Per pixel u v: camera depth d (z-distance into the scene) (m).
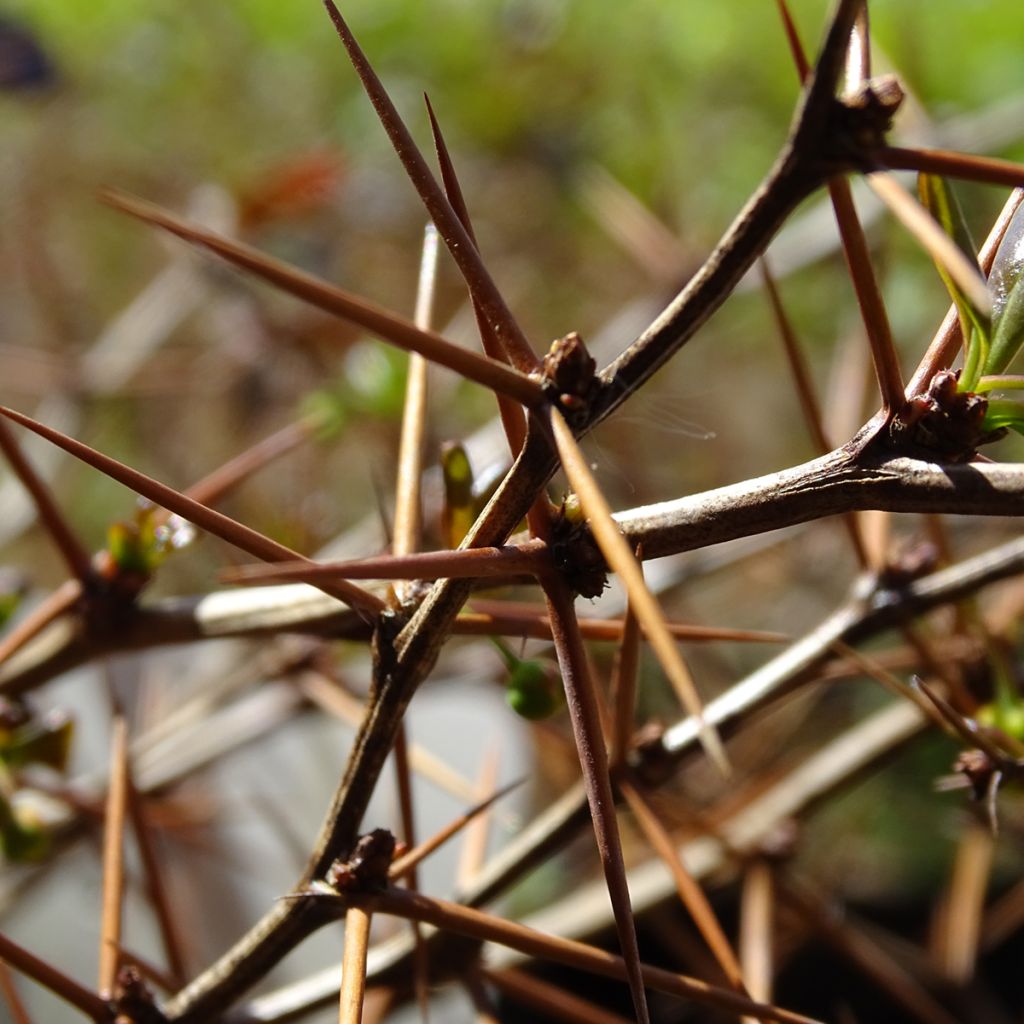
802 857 0.51
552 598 0.15
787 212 0.14
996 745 0.19
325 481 0.51
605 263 0.66
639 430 0.46
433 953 0.20
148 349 0.50
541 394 0.14
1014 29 0.69
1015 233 0.15
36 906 0.43
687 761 0.20
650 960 0.44
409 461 0.17
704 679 0.54
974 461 0.15
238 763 0.47
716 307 0.14
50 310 0.63
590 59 0.70
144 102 0.74
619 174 0.66
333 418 0.30
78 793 0.31
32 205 0.69
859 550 0.21
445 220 0.15
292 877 0.43
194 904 0.42
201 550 0.53
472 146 0.69
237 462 0.24
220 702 0.34
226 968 0.17
